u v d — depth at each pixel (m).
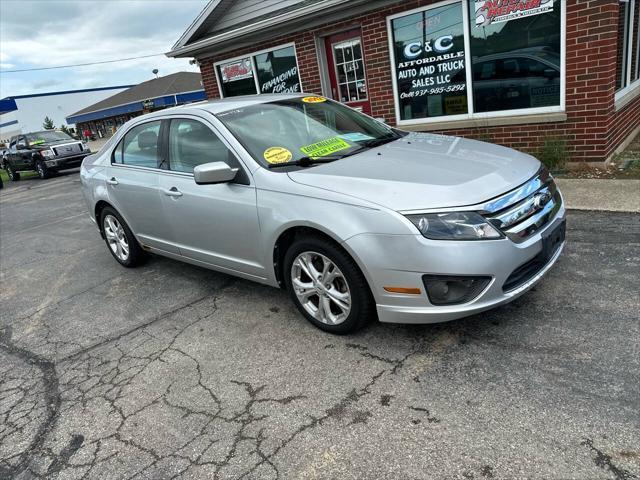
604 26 5.92
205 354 3.37
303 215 3.11
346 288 3.12
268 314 3.81
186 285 4.65
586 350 2.79
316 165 3.44
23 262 6.39
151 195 4.34
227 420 2.68
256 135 3.71
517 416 2.38
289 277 3.45
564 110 6.54
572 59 6.28
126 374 3.28
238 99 4.30
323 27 8.75
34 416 2.98
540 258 2.97
